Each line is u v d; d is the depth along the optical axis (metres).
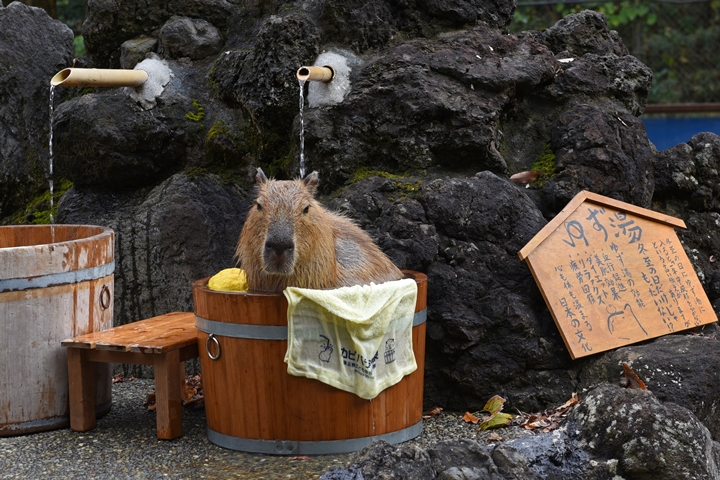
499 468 3.38
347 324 3.93
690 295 5.07
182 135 5.89
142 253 5.73
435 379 4.94
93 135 5.80
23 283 4.37
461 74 5.30
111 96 5.91
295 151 5.47
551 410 4.72
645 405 3.55
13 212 6.79
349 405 4.06
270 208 3.92
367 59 5.48
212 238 5.66
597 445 3.56
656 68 12.99
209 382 4.25
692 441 3.45
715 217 5.83
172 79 6.00
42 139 6.75
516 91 5.43
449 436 4.46
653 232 5.15
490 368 4.81
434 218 4.95
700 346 4.70
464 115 5.19
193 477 3.83
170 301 5.70
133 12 6.35
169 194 5.75
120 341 4.40
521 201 5.10
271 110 5.49
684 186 5.75
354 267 4.29
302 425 4.05
